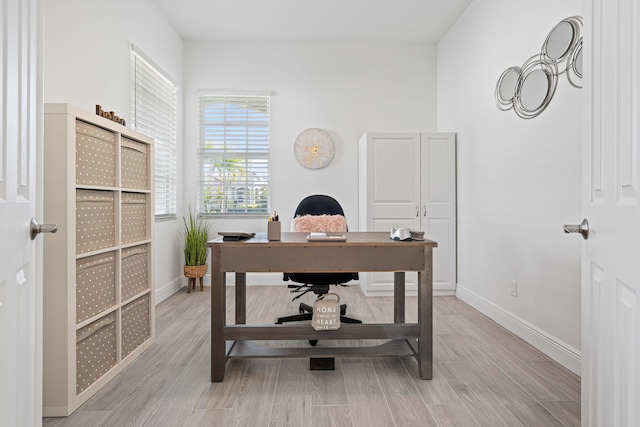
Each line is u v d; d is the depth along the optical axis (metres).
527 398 1.85
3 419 0.90
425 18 3.98
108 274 2.06
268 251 2.05
